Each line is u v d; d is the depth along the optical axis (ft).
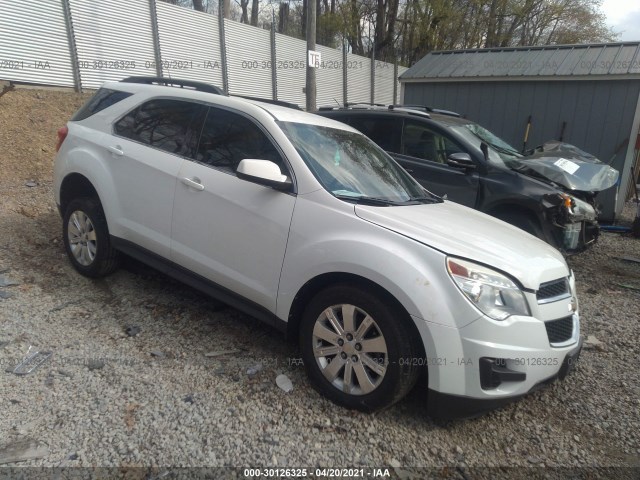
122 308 13.93
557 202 19.04
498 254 10.11
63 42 42.11
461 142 20.80
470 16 100.63
